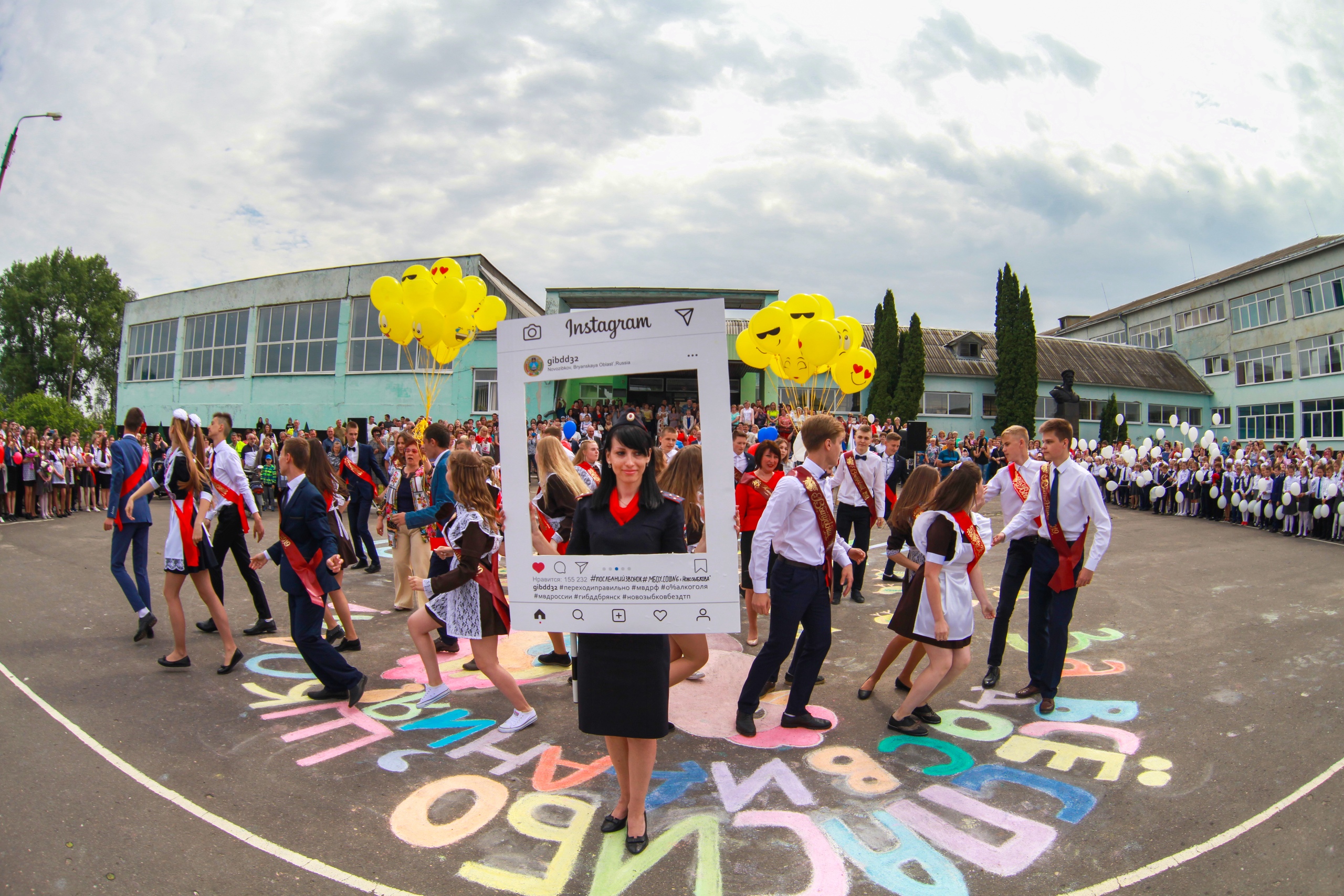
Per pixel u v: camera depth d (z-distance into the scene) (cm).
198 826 335
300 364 2819
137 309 3347
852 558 524
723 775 391
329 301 2791
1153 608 748
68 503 1434
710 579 314
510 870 307
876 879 301
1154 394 3900
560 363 334
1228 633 657
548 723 456
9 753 395
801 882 299
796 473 443
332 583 577
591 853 319
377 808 354
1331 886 296
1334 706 482
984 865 311
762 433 694
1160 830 338
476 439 1625
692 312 316
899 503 475
